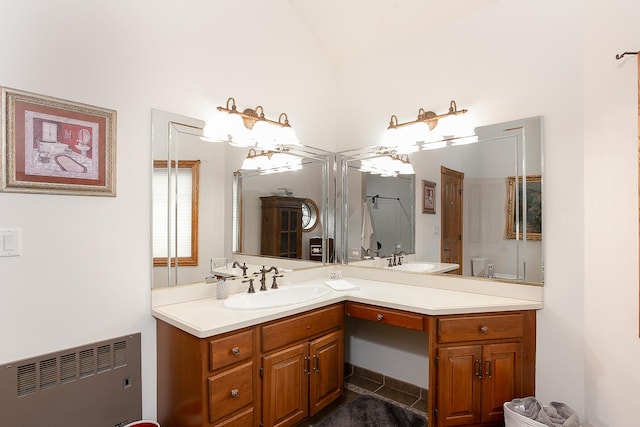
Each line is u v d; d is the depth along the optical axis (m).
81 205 1.63
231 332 1.62
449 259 2.34
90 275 1.65
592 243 1.78
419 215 2.48
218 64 2.16
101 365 1.68
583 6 1.83
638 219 1.55
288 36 2.62
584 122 1.83
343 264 2.93
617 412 1.65
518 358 1.92
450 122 2.30
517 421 1.66
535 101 2.00
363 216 2.82
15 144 1.44
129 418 1.77
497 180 2.14
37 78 1.49
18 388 1.45
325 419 2.15
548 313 1.93
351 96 2.92
